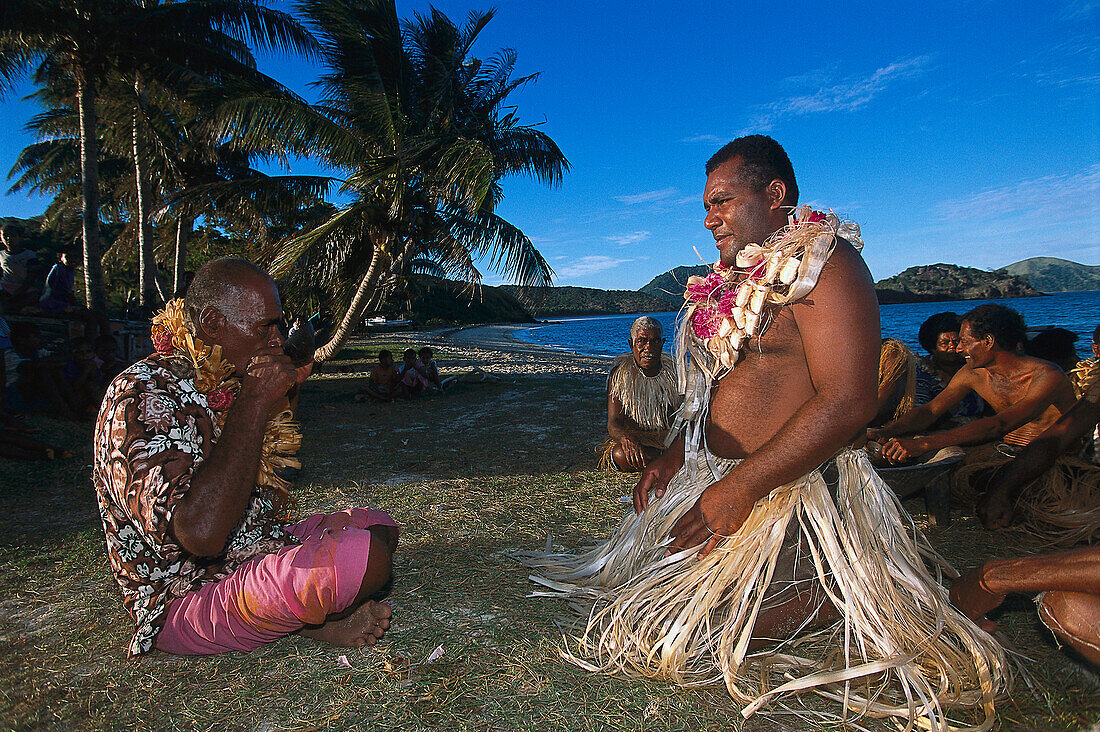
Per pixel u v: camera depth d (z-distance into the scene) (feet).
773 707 5.66
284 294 38.37
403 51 41.04
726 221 6.38
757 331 6.31
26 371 21.99
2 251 27.94
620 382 14.32
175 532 5.10
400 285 47.65
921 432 12.41
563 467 14.90
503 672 6.23
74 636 7.02
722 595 6.40
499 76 44.52
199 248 108.17
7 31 36.01
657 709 5.65
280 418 6.31
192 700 5.80
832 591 6.14
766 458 5.72
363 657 6.49
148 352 35.27
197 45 41.22
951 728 5.18
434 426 21.59
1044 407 10.60
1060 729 5.19
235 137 38.37
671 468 7.58
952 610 6.03
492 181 36.22
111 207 91.97
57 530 10.82
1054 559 5.55
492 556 9.39
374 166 37.73
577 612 7.40
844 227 6.05
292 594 5.85
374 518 6.85
